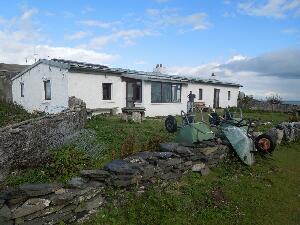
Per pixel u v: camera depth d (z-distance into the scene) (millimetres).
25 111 21625
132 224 4762
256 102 36062
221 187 6617
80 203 4551
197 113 23000
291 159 10008
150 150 7590
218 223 5184
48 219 4125
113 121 16031
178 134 8539
